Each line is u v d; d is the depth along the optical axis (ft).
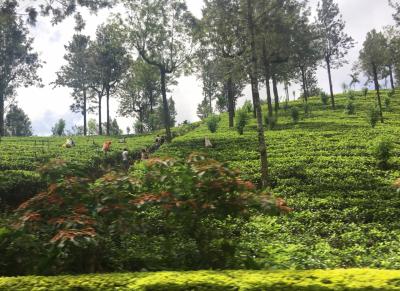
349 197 55.83
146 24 124.77
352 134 107.14
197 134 138.51
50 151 110.42
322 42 167.12
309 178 65.36
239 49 114.21
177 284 16.11
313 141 98.58
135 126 228.22
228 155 87.86
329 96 214.69
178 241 25.11
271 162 76.64
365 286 15.21
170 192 23.67
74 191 23.71
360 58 145.07
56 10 76.64
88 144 137.59
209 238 23.68
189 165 24.81
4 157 92.27
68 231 20.12
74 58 232.94
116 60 201.98
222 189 23.20
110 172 26.37
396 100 195.52
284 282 15.78
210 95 254.06
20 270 22.27
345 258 30.25
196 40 124.98
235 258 22.70
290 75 174.50
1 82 201.67
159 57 129.29
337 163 73.51
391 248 35.96
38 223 22.20
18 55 192.13
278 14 117.19
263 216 47.57
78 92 240.32
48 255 21.44
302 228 44.78
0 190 52.90
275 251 26.78
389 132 108.88
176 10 124.88
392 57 145.59
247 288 15.64
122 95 228.43
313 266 25.05
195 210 22.86
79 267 21.85
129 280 16.80
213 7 100.58
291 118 156.25
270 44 129.08
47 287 16.55
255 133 121.80
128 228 22.30
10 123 276.00
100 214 22.97
